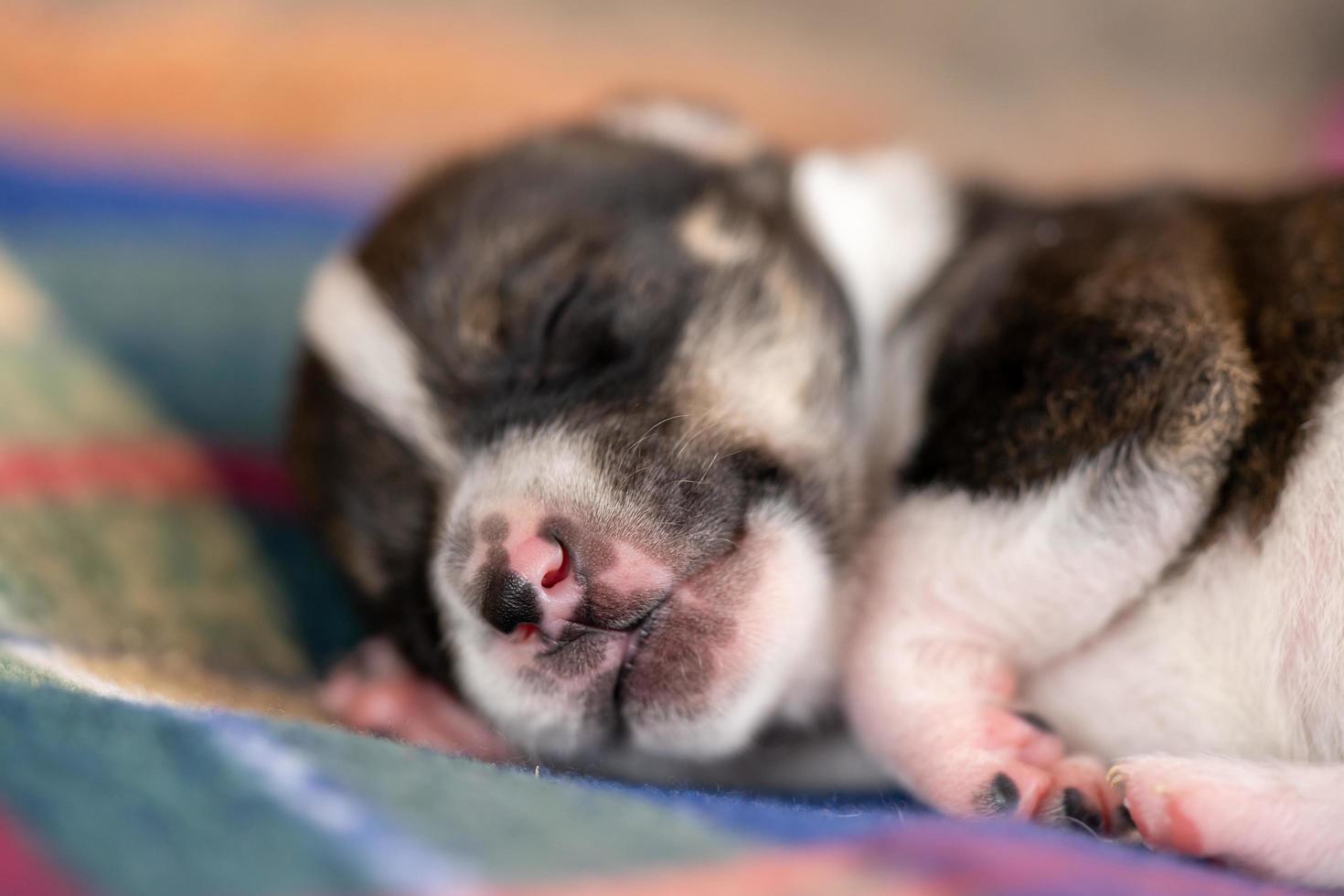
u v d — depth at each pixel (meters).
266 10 0.56
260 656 0.33
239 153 0.50
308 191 0.48
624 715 0.29
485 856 0.23
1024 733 0.29
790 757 0.31
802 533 0.30
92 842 0.22
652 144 0.35
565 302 0.32
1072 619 0.30
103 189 0.45
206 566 0.34
